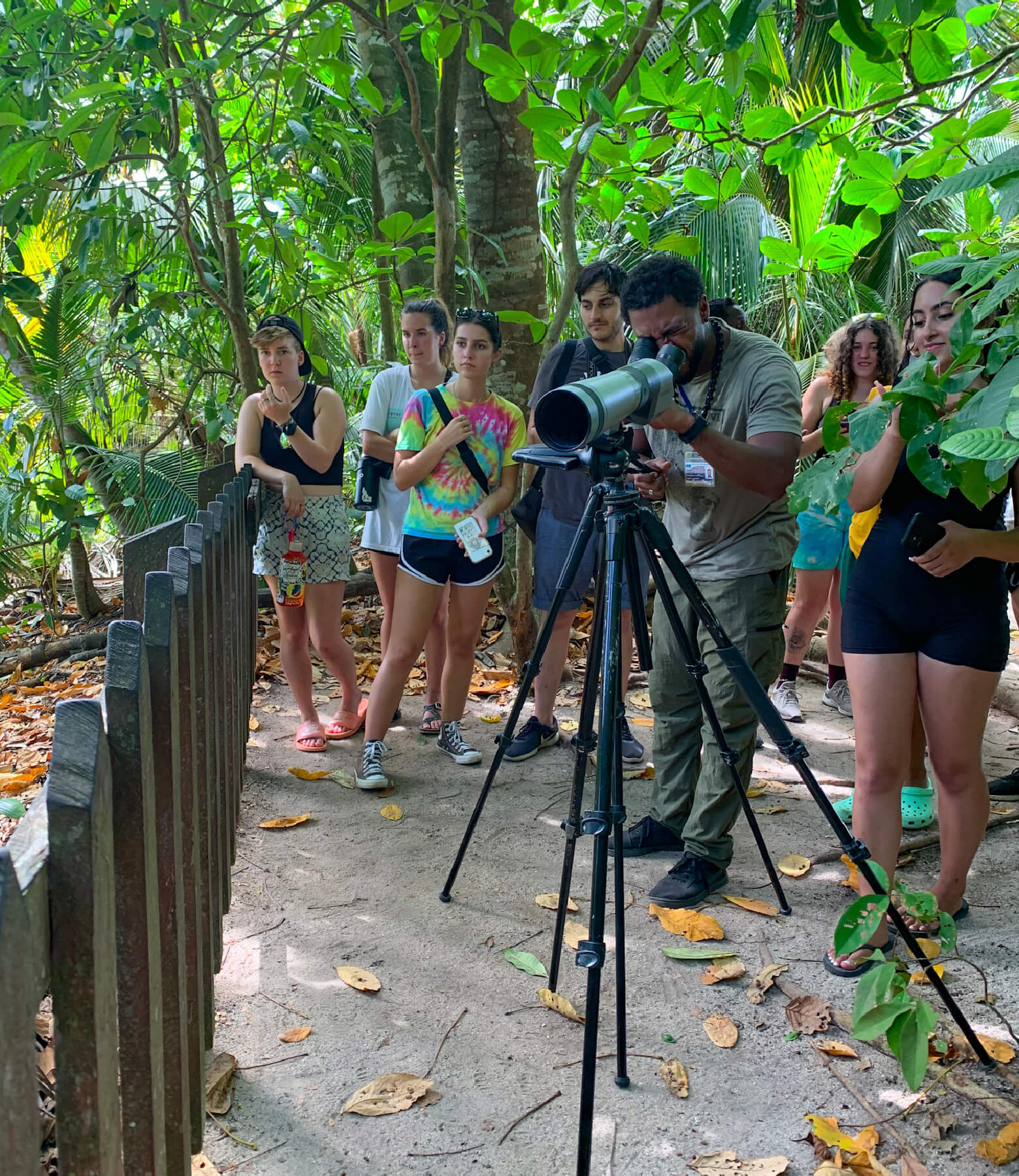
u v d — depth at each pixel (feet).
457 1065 8.00
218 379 22.08
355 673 15.11
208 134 16.35
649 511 8.03
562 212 14.20
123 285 17.57
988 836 11.96
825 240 13.30
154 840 4.87
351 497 24.95
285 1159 6.97
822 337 23.06
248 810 12.68
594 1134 7.25
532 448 8.30
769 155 12.57
